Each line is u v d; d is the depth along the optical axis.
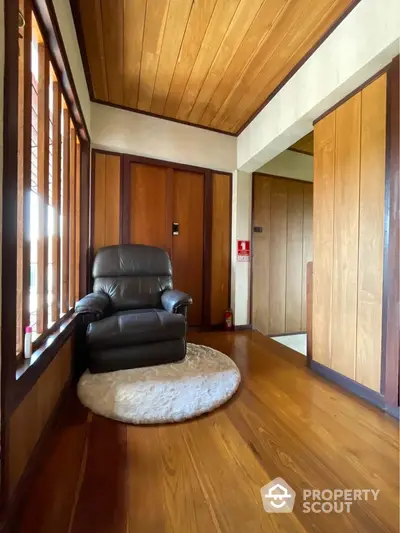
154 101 2.64
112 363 1.92
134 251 2.65
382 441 1.28
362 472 1.09
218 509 0.92
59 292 1.71
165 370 1.97
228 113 2.83
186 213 3.21
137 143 2.83
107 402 1.55
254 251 3.60
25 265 1.12
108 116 2.71
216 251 3.38
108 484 1.01
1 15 0.81
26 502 0.93
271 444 1.25
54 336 1.43
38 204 1.37
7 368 0.85
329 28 1.77
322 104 1.93
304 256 3.96
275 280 3.76
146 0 1.60
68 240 1.98
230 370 2.03
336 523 0.87
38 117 1.38
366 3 1.54
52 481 1.03
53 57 1.49
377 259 1.60
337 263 1.90
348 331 1.81
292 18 1.71
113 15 1.69
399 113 1.45
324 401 1.65
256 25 1.77
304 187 3.94
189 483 1.02
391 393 1.51
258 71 2.20
